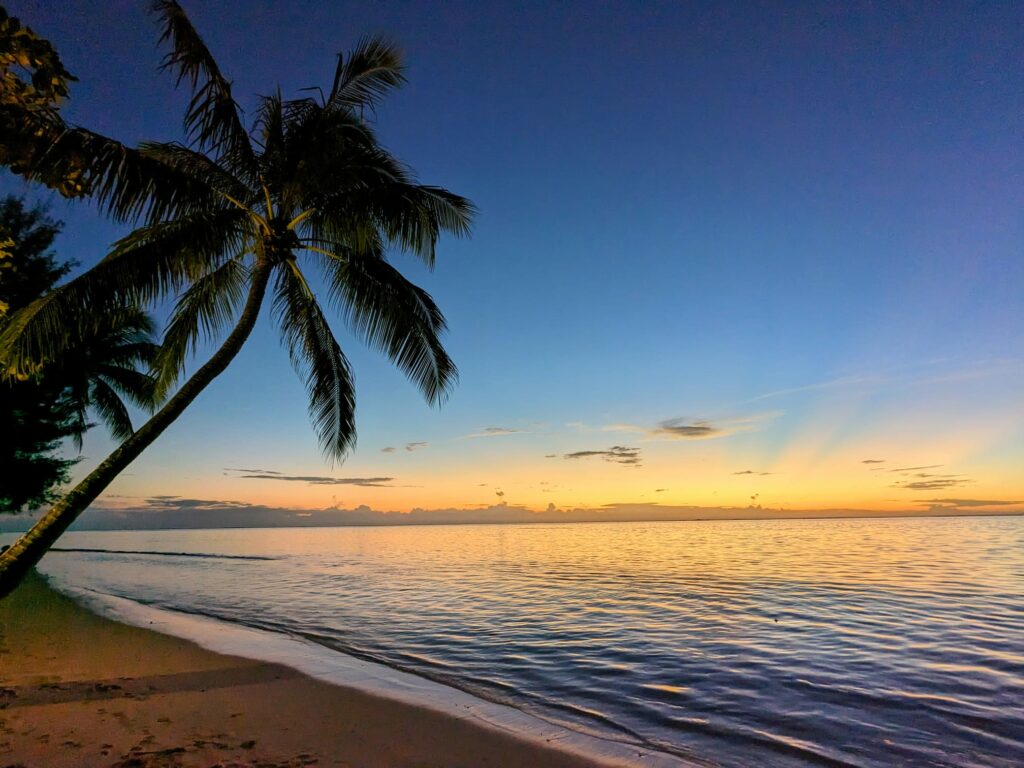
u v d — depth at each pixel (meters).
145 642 11.16
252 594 20.16
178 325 10.14
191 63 8.62
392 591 20.67
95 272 7.98
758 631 12.49
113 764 5.33
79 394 21.17
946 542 45.78
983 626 12.63
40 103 4.08
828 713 7.43
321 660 10.06
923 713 7.39
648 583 21.77
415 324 10.51
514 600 18.03
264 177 9.49
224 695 7.73
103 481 7.19
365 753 5.88
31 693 7.55
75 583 24.20
